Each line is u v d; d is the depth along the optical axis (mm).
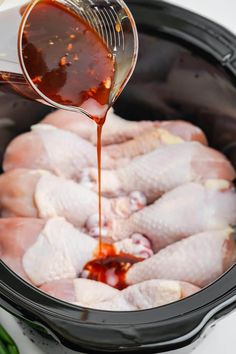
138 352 662
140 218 846
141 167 878
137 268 810
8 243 810
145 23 873
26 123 935
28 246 810
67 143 890
